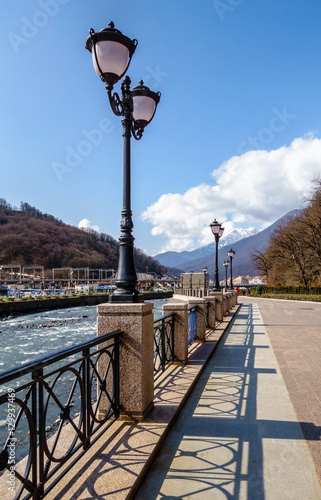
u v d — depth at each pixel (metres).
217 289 15.20
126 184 4.22
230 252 31.39
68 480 2.58
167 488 2.70
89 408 3.00
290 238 48.97
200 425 3.92
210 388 5.32
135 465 2.81
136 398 3.68
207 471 2.96
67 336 25.88
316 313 19.67
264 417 4.15
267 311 21.36
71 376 11.02
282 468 3.01
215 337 9.65
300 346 8.84
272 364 6.86
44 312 51.25
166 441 3.51
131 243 4.10
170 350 6.30
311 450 3.32
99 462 2.84
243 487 2.72
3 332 28.83
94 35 4.00
